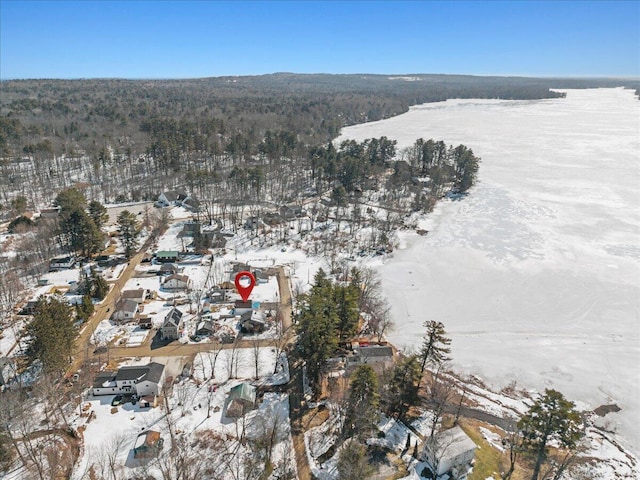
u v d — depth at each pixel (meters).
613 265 82.25
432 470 40.25
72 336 50.78
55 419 44.47
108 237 90.38
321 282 59.62
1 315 62.41
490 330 64.25
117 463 39.75
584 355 59.00
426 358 51.44
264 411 46.53
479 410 49.06
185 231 93.31
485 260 85.06
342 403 46.12
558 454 43.25
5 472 38.31
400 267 82.62
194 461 39.84
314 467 40.34
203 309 65.44
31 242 81.12
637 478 41.47
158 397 47.94
